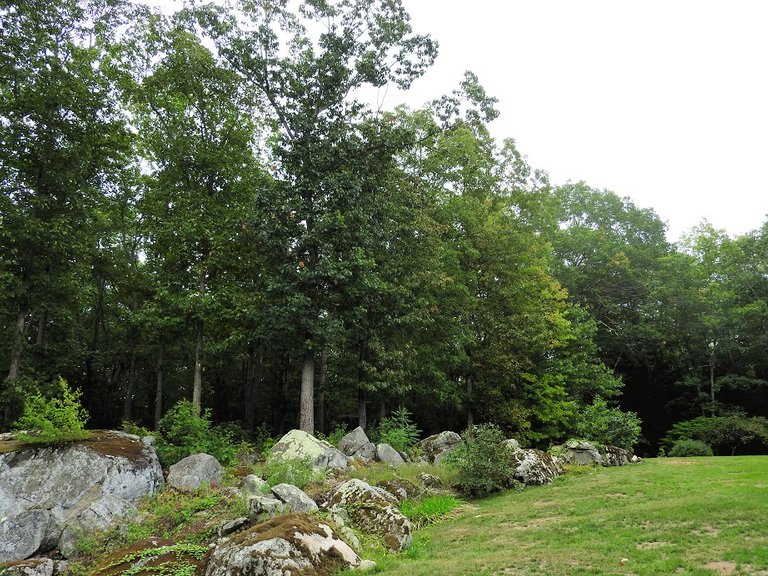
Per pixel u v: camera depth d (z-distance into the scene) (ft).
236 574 24.73
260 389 114.73
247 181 78.28
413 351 79.51
